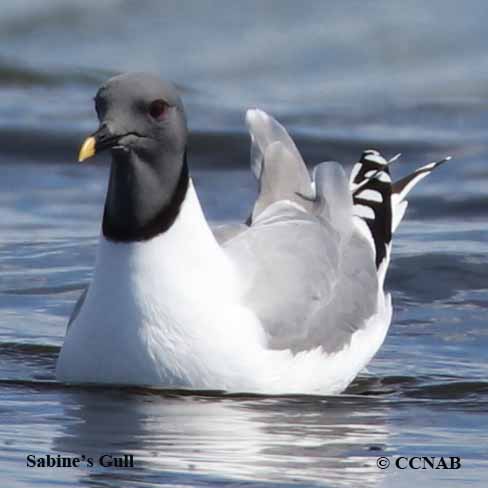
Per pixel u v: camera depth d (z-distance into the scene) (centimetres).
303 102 2639
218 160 2144
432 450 1045
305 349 1185
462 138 2288
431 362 1314
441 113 2520
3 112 2375
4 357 1294
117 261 1135
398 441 1065
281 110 2511
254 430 1076
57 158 2148
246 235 1226
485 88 2758
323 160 2153
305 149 2195
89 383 1171
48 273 1575
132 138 1111
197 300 1134
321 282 1234
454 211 1869
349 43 2970
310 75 2844
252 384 1153
